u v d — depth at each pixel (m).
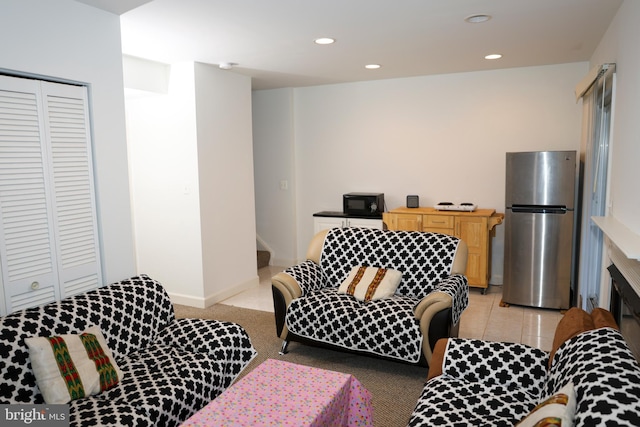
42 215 2.42
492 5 2.77
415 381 2.91
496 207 5.02
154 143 4.42
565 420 1.23
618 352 1.48
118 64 2.79
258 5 2.69
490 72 4.86
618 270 2.50
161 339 2.55
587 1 2.71
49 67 2.39
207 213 4.38
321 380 2.04
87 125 2.64
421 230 4.81
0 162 2.22
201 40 3.44
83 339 2.12
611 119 2.99
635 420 1.15
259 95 6.08
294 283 3.24
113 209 2.79
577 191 4.57
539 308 4.29
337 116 5.70
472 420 1.71
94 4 2.58
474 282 4.67
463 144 5.09
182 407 2.04
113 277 2.81
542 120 4.72
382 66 4.57
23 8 2.26
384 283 3.21
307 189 6.02
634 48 2.36
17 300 2.33
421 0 2.66
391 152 5.46
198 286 4.39
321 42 3.56
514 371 1.97
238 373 2.48
